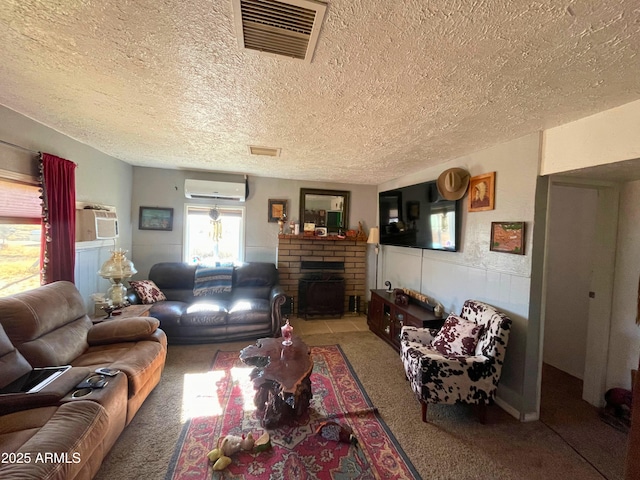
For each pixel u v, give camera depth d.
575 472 1.59
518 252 2.12
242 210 4.32
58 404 1.38
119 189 3.51
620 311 2.22
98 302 2.66
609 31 1.00
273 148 2.73
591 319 2.34
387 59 1.23
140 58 1.30
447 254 2.97
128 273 2.77
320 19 1.00
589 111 1.68
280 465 1.57
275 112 1.86
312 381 2.48
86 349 2.07
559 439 1.86
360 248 4.74
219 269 3.85
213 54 1.25
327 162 3.24
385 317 3.48
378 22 1.00
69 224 2.41
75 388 1.51
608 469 1.62
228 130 2.26
